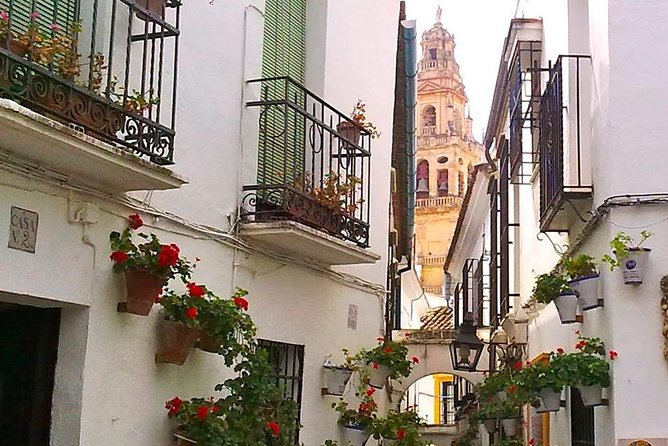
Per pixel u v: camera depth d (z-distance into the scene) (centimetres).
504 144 1331
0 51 446
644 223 688
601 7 742
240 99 731
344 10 952
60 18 568
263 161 757
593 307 725
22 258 502
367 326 969
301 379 816
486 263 1678
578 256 780
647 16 710
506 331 1317
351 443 886
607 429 703
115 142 546
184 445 613
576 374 700
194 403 620
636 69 706
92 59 517
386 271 1027
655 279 680
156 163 570
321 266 856
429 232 4803
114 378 571
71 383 549
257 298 745
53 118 492
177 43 604
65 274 533
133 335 589
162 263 562
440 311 2022
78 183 543
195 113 671
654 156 693
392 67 1066
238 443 617
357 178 849
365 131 860
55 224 527
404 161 1445
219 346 629
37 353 562
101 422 559
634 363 673
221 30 710
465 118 5131
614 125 704
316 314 849
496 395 1209
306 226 736
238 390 640
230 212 709
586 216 790
